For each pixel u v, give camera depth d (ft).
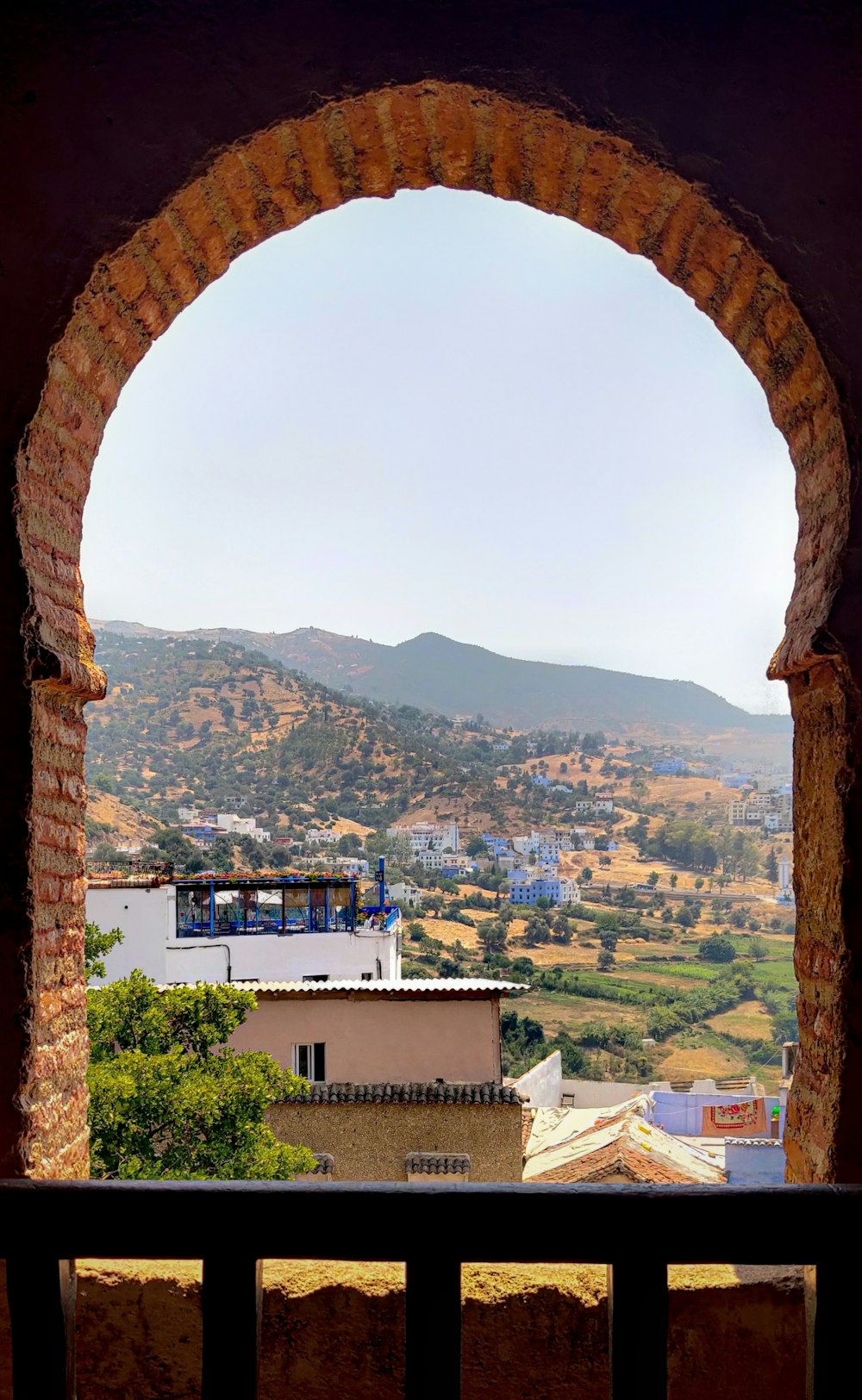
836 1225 4.20
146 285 9.96
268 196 10.32
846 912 8.39
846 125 9.11
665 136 9.21
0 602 8.71
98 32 9.23
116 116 9.23
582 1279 7.47
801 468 9.93
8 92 9.16
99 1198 4.20
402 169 10.79
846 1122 8.26
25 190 9.14
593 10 9.27
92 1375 7.48
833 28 9.14
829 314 9.01
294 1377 7.34
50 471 9.44
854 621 8.54
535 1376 7.30
